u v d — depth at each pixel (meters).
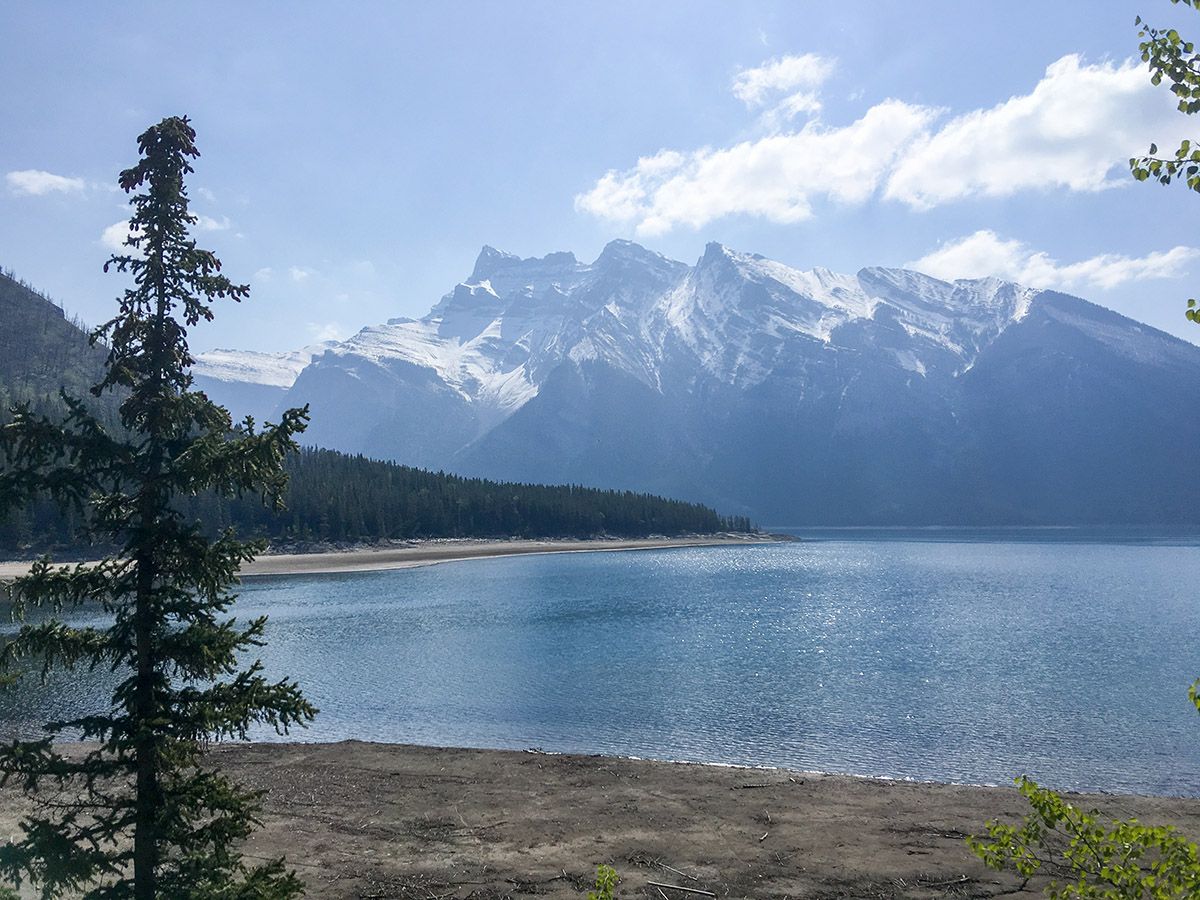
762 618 61.06
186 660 8.50
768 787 18.80
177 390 8.94
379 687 34.97
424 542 157.75
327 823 16.20
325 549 136.38
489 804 17.45
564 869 13.77
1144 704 32.06
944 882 13.17
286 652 44.50
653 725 28.39
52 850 8.03
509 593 81.06
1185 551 180.12
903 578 104.19
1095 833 6.02
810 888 12.98
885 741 26.31
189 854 8.71
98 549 93.94
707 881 13.26
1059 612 65.69
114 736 8.30
